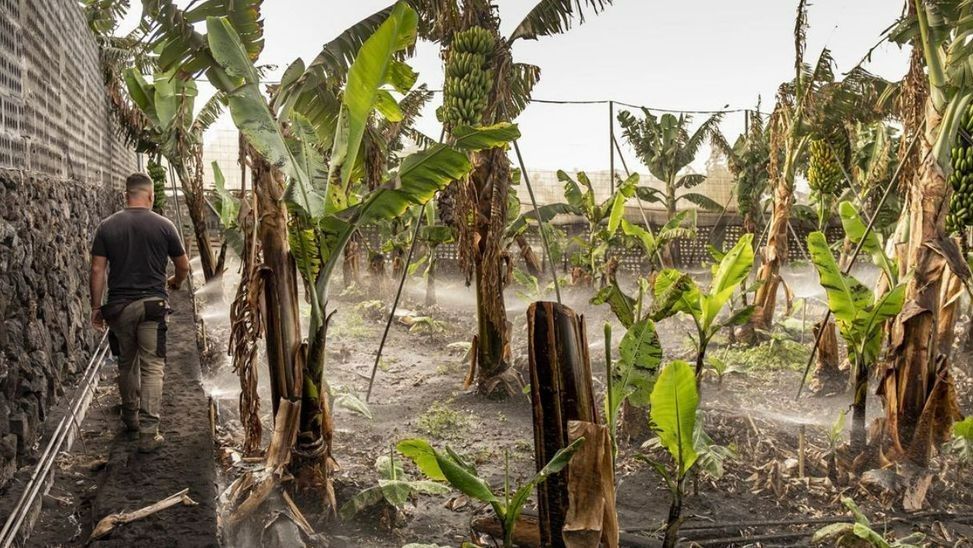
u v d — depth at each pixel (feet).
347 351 31.48
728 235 72.38
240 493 13.70
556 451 10.39
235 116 13.48
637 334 13.38
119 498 12.53
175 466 14.08
